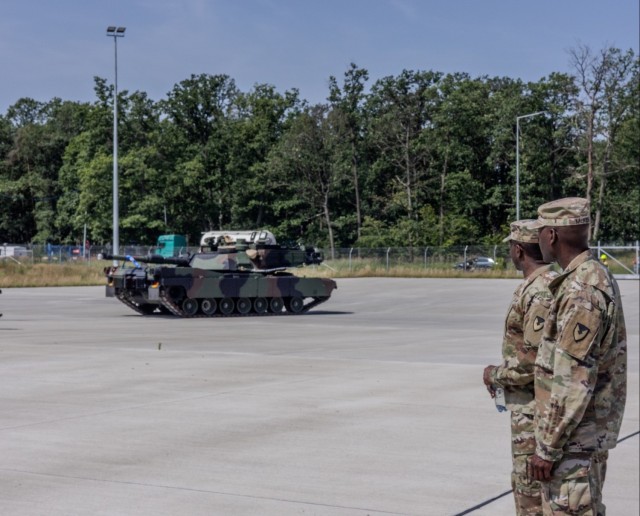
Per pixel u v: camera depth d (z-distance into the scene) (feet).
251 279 99.66
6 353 55.06
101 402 37.70
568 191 256.52
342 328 81.05
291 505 23.45
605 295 15.26
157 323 84.94
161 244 233.55
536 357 17.11
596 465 15.53
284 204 271.49
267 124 284.41
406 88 267.39
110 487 24.88
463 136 264.11
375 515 22.76
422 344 65.26
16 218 319.06
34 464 27.27
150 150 261.65
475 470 27.20
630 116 240.94
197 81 282.56
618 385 15.61
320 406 37.22
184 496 24.12
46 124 353.92
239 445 29.99
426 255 208.95
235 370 47.98
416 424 33.73
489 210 267.18
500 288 157.28
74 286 164.25
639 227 247.09
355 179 271.90
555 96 249.75
